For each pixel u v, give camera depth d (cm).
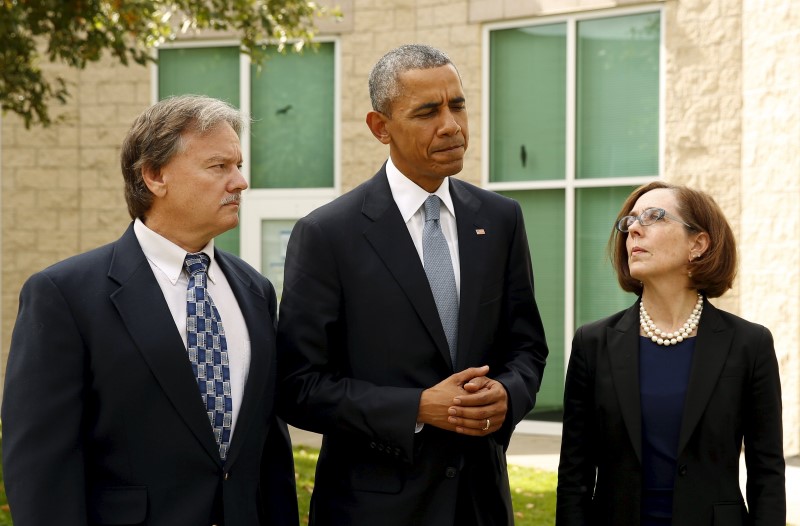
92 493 264
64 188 962
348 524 301
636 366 300
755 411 296
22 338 261
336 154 942
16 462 252
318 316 304
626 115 845
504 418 297
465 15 895
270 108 962
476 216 318
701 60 798
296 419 303
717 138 793
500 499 310
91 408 266
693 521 287
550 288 884
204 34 956
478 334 308
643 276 302
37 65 952
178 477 265
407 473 301
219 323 279
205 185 273
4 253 970
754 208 775
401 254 306
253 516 277
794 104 746
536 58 879
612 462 298
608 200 855
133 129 279
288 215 959
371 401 291
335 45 943
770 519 288
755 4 771
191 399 267
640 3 827
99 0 668
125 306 267
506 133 894
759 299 774
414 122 297
